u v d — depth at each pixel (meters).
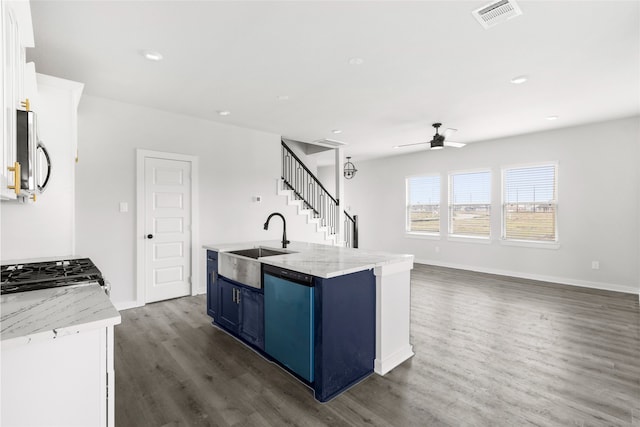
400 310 2.70
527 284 5.31
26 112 1.41
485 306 4.15
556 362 2.66
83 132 3.79
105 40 2.53
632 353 2.81
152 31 2.41
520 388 2.29
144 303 4.22
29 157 1.42
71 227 2.52
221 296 3.30
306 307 2.24
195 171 4.66
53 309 1.26
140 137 4.18
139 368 2.58
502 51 2.69
